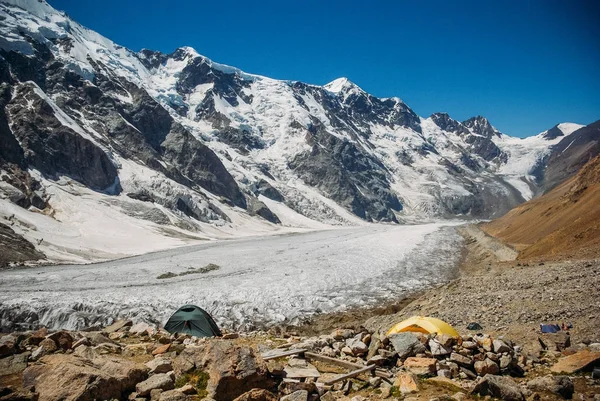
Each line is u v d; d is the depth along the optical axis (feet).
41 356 33.81
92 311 102.06
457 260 187.42
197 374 28.73
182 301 110.01
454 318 61.87
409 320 41.16
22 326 95.91
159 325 93.76
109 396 25.46
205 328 57.62
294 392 25.77
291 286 128.67
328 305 106.11
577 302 54.19
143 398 25.68
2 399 23.49
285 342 45.70
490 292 73.87
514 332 44.88
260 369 27.63
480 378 27.32
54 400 23.89
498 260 161.68
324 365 34.19
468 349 32.86
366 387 29.53
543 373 30.99
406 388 27.68
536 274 81.51
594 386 27.43
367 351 36.01
